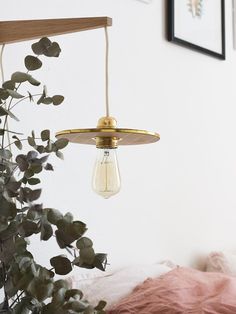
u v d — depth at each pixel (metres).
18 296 0.79
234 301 1.18
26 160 0.76
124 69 1.61
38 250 1.32
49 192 1.36
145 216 1.68
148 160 1.70
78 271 1.44
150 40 1.73
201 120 1.97
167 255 1.77
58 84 1.40
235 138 2.19
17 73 0.78
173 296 1.19
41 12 1.36
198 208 1.94
